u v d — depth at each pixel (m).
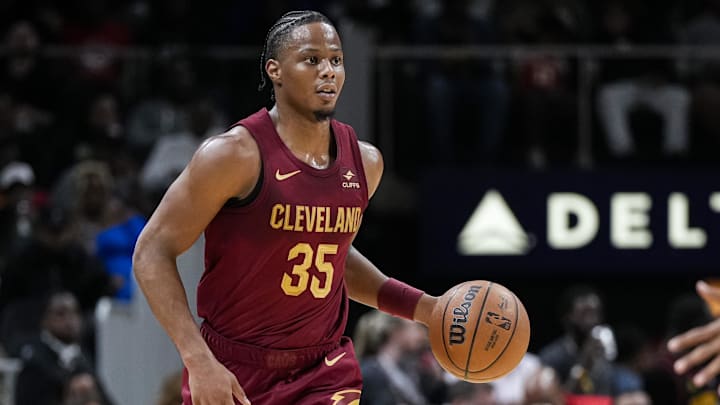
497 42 35.03
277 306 12.05
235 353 12.20
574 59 34.38
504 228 32.81
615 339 30.31
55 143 34.28
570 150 34.28
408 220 33.81
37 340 24.84
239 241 11.78
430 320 12.87
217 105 34.19
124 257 30.39
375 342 24.80
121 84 34.78
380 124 33.91
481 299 12.58
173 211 11.52
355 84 33.16
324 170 11.98
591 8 36.66
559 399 24.72
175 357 24.52
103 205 31.12
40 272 28.44
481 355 12.42
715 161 34.50
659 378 26.28
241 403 11.68
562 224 32.91
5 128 34.22
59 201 31.91
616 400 25.86
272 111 12.16
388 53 33.91
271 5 36.34
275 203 11.70
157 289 11.33
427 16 34.62
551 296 33.44
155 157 33.12
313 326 12.27
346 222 12.12
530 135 34.22
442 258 32.75
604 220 32.97
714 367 14.48
